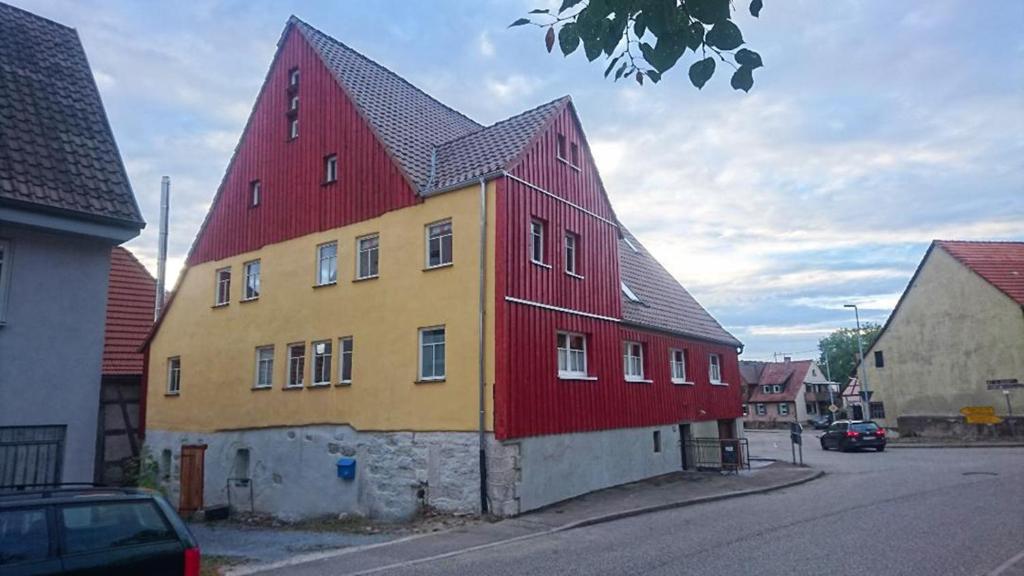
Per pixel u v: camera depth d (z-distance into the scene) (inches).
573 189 759.1
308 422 741.3
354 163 757.9
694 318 1072.8
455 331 641.0
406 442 654.5
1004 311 1446.9
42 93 455.8
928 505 572.4
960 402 1520.7
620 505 630.5
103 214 412.5
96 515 257.1
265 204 851.4
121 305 1006.4
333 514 698.2
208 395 859.4
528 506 613.3
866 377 1770.4
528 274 657.0
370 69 874.1
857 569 363.3
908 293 1663.4
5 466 376.8
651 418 860.6
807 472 896.9
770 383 3526.1
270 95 885.2
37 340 392.5
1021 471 823.7
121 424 938.1
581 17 180.2
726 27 170.7
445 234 675.4
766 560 388.8
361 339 712.4
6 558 231.8
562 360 714.8
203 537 609.9
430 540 508.7
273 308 808.3
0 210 375.2
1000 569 353.4
